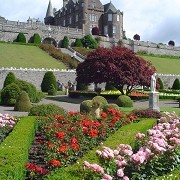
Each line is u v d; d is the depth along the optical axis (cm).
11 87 3591
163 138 925
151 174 772
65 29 9862
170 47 11475
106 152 773
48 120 1741
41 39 9344
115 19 12400
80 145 1185
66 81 6209
